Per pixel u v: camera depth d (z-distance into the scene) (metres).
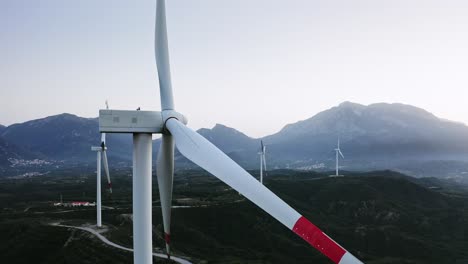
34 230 113.94
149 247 24.27
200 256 108.88
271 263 108.75
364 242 144.88
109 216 141.38
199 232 132.50
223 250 121.06
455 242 151.12
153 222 136.25
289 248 131.00
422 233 160.88
